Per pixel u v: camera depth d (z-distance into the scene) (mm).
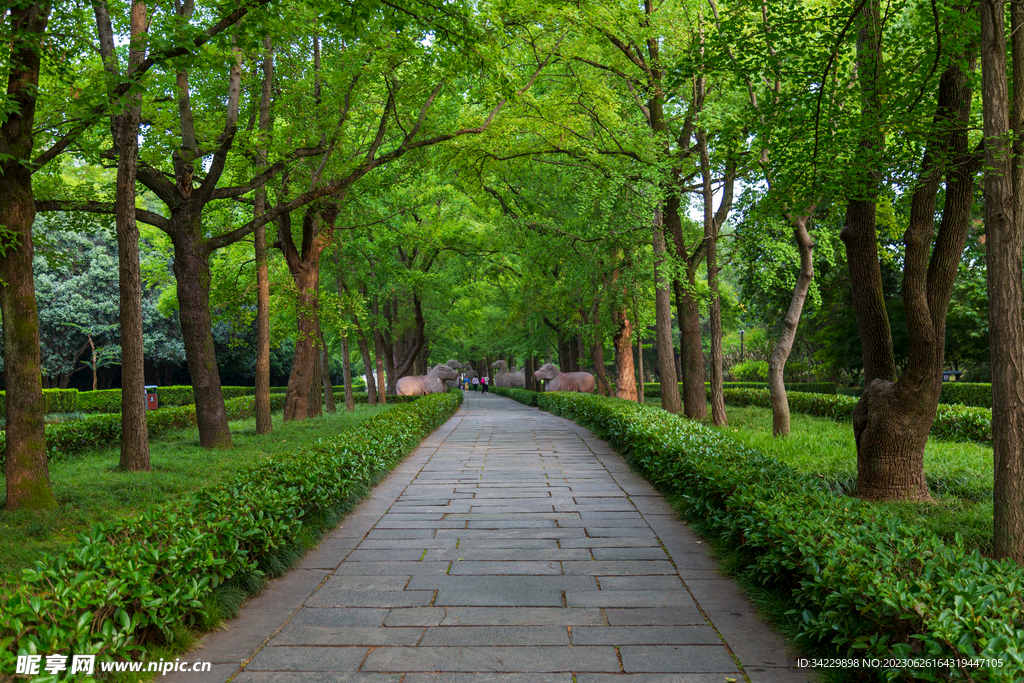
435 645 3678
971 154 5805
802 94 6863
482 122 14102
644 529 6328
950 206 6730
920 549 3617
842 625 3250
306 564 5297
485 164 15672
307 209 16453
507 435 15508
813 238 14703
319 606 4332
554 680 3240
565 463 10680
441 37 8188
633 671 3338
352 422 16797
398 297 28531
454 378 36156
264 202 14984
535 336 32656
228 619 4102
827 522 4203
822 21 6883
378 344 28031
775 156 7008
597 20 12281
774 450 10562
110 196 12461
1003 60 4227
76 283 33125
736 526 5098
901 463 7215
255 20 7938
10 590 3299
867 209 7711
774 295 23750
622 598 4434
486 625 3969
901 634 2998
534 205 18156
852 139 6418
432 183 22141
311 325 17812
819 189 6848
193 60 7953
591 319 24391
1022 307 4184
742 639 3748
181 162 11562
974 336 22438
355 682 3238
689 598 4434
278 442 12922
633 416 12086
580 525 6504
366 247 21312
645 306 20344
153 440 13805
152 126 10977
